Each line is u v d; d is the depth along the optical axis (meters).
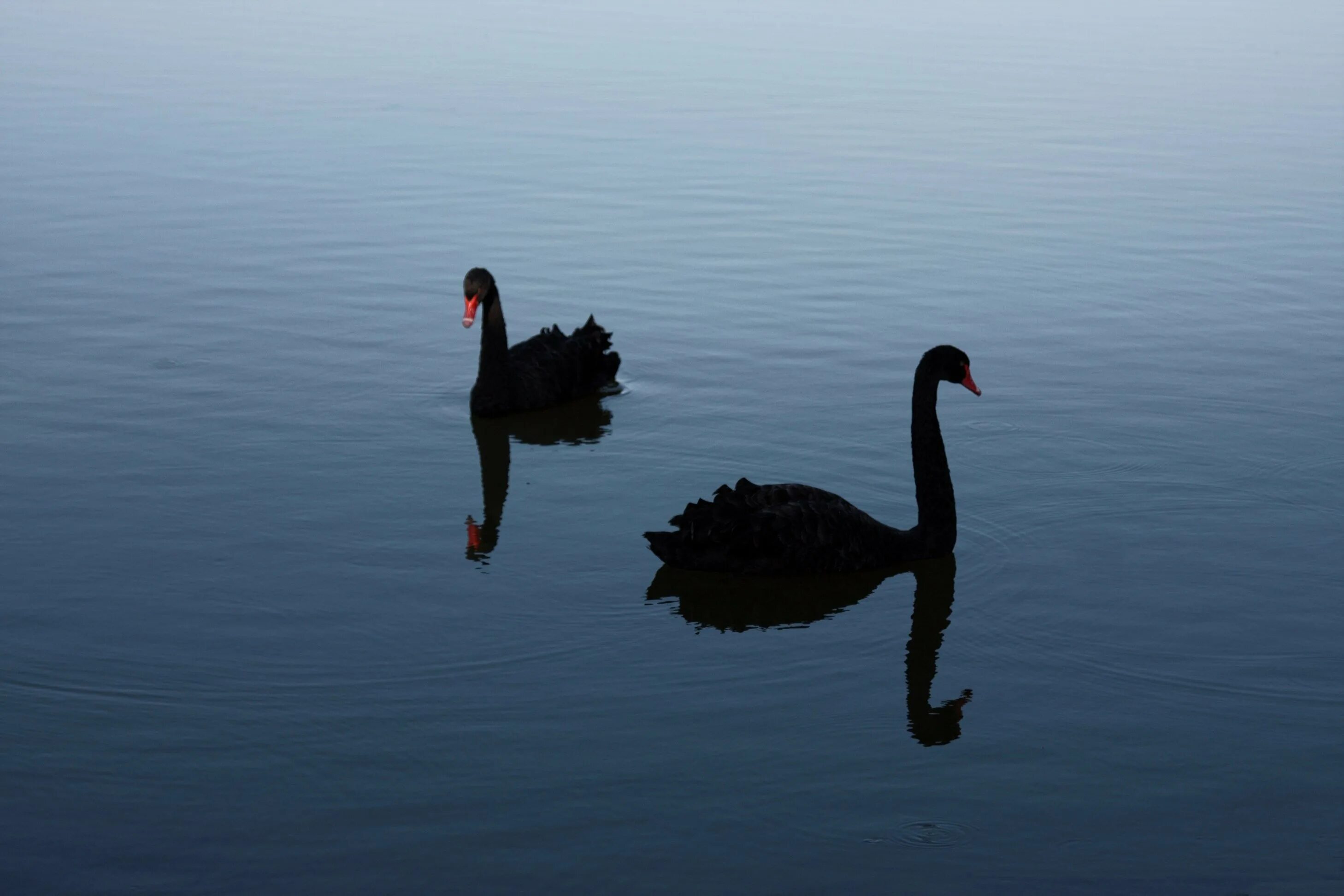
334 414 13.51
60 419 13.04
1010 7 43.50
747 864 7.00
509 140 25.20
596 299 17.27
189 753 7.84
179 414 13.27
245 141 24.77
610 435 13.18
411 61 32.34
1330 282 18.06
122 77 29.86
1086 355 15.35
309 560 10.36
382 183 22.28
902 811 7.46
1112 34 38.47
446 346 15.52
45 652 8.90
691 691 8.68
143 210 20.50
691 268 18.47
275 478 11.94
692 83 30.38
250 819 7.27
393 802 7.43
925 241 19.75
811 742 8.12
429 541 10.76
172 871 6.87
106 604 9.58
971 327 16.33
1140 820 7.40
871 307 17.05
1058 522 11.12
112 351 14.94
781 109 28.08
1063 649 9.20
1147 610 9.69
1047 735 8.21
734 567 10.09
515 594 9.91
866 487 11.94
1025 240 19.86
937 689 8.74
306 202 21.14
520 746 8.00
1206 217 21.12
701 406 13.92
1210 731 8.23
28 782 7.54
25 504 11.18
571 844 7.12
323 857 6.98
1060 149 25.25
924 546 10.54
